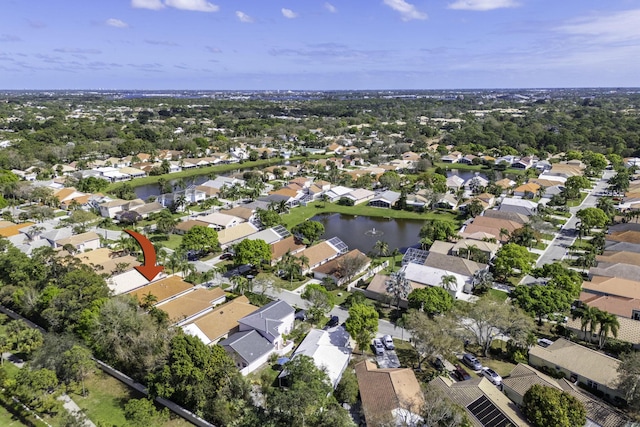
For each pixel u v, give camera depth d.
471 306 71.75
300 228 114.25
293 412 47.25
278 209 142.12
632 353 56.38
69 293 68.12
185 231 122.44
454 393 53.34
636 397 51.56
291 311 73.75
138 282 85.50
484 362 65.62
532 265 100.12
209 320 71.62
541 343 69.50
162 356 54.84
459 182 180.88
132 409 50.34
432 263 96.00
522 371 58.25
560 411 47.06
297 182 177.00
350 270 91.94
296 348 67.38
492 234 114.69
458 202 156.12
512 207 139.25
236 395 53.41
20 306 76.31
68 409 54.09
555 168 193.50
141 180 195.25
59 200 146.12
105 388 58.56
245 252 93.75
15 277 79.56
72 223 124.81
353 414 53.75
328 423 46.91
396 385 53.50
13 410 53.47
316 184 172.88
